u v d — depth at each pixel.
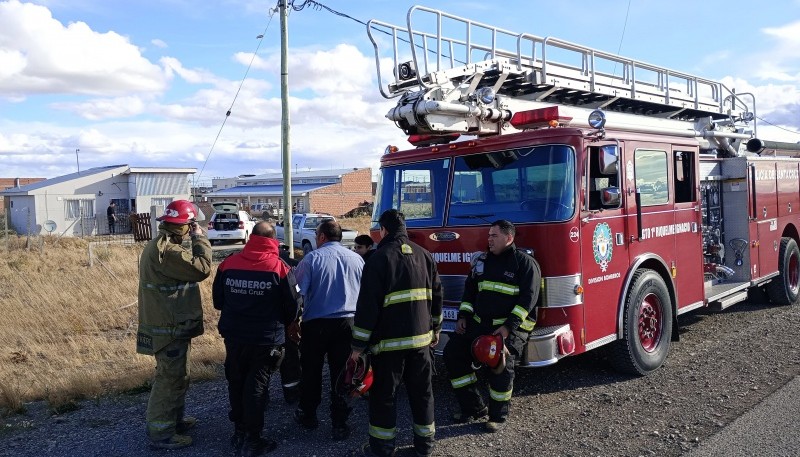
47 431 5.27
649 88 8.77
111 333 9.57
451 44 6.97
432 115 5.86
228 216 28.92
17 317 9.83
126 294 12.03
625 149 6.13
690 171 7.29
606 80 8.05
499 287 5.04
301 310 4.79
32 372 7.19
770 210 9.18
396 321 4.44
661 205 6.69
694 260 7.27
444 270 6.02
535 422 5.16
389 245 4.54
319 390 5.13
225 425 5.35
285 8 13.53
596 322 5.69
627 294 6.06
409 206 6.48
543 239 5.44
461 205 6.02
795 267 9.88
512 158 5.76
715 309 7.94
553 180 5.52
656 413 5.19
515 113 6.30
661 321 6.52
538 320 5.45
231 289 4.70
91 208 40.78
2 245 23.56
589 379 6.22
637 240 6.25
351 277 5.15
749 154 9.95
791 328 7.91
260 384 4.65
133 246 24.31
